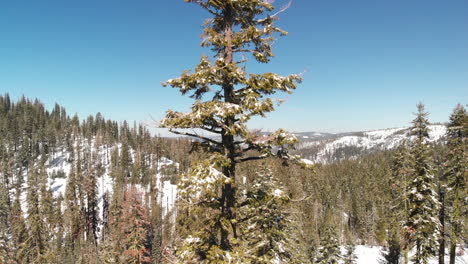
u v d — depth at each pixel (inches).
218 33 345.1
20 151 5782.5
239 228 352.2
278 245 660.7
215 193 307.1
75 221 2554.1
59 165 6008.9
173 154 5364.2
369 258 1867.6
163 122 320.5
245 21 360.2
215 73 309.7
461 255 1549.0
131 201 1503.4
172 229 2018.9
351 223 3287.4
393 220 1289.4
